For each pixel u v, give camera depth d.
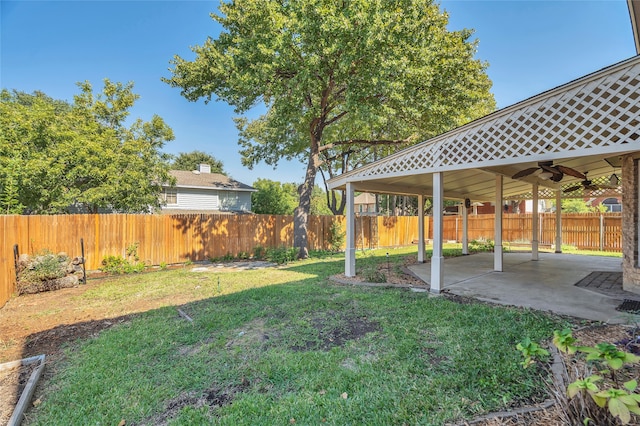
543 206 25.72
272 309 4.95
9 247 6.43
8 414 2.53
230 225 12.72
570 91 4.25
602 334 3.49
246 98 11.23
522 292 5.70
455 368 2.86
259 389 2.73
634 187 5.44
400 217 18.03
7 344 3.94
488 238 16.73
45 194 9.95
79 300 6.07
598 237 12.98
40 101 11.13
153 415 2.46
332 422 2.24
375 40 8.30
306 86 9.25
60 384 2.96
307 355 3.27
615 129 3.89
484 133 5.20
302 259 12.02
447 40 10.33
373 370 2.91
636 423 1.75
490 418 2.15
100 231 9.93
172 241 11.37
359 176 7.30
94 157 11.04
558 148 4.38
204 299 5.81
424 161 6.09
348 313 4.62
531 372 2.69
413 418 2.21
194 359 3.32
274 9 8.87
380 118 9.31
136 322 4.57
